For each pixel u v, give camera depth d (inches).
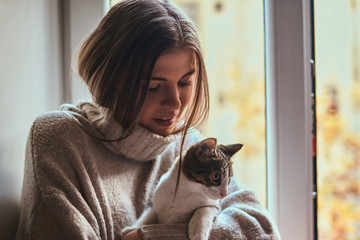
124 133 36.3
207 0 53.1
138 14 34.9
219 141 54.6
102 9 48.0
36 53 40.1
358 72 52.1
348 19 51.4
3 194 33.5
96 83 36.3
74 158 34.6
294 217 50.2
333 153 52.4
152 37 33.7
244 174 53.6
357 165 52.6
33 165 32.9
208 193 36.7
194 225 33.6
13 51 34.9
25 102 37.6
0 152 32.7
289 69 48.6
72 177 34.1
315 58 50.7
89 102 41.4
